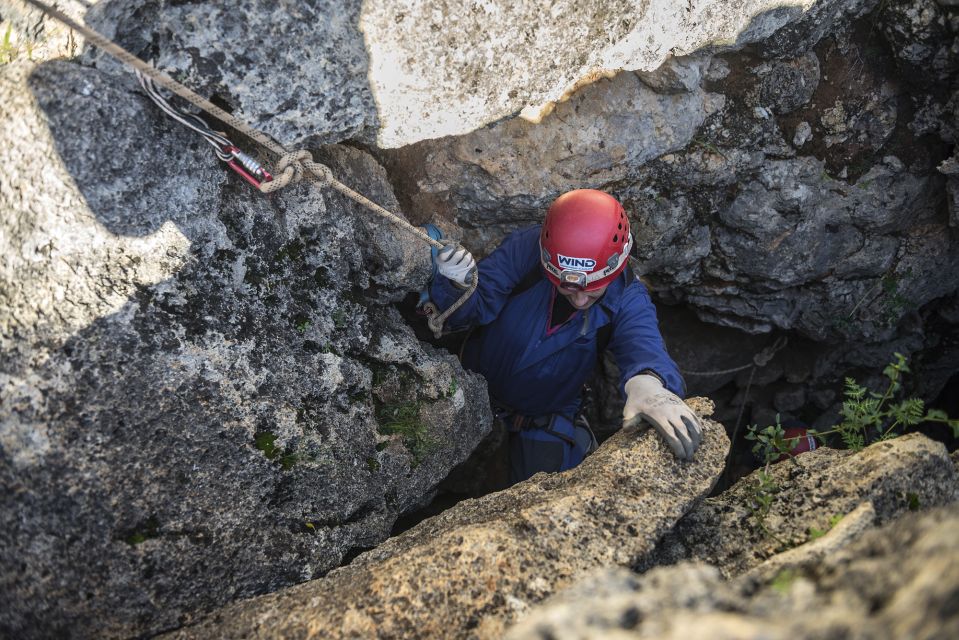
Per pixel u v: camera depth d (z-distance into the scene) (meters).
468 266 3.08
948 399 5.32
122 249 2.15
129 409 2.11
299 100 2.31
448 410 3.13
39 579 1.97
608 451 2.60
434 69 2.49
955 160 3.75
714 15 3.04
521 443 3.97
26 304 2.04
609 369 4.87
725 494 2.60
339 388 2.66
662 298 4.67
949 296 4.64
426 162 3.42
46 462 1.98
